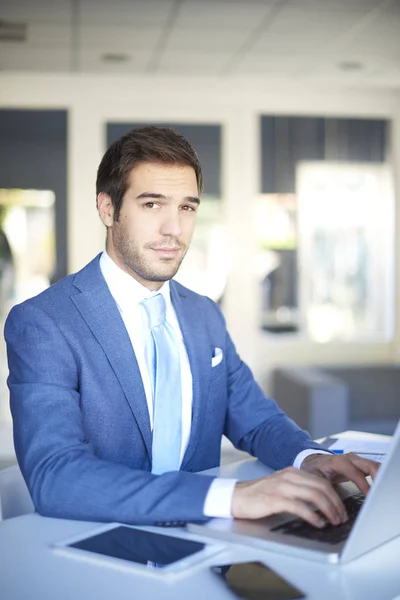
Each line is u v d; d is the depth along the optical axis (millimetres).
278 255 5289
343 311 5395
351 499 1100
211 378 1501
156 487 1028
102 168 1377
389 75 4996
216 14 3691
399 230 5418
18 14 3660
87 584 808
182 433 1436
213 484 1025
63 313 1316
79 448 1126
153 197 1304
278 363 5305
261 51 4391
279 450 1390
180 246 1349
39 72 4844
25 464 1125
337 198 5359
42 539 962
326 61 4629
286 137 5262
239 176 5207
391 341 5461
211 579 817
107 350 1322
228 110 5176
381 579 820
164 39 4121
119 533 966
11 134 4941
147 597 772
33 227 4992
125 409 1330
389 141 5414
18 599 767
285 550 895
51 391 1219
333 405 3902
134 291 1402
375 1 3535
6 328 1310
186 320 1511
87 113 5008
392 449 816
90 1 3479
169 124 5113
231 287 5230
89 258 5039
